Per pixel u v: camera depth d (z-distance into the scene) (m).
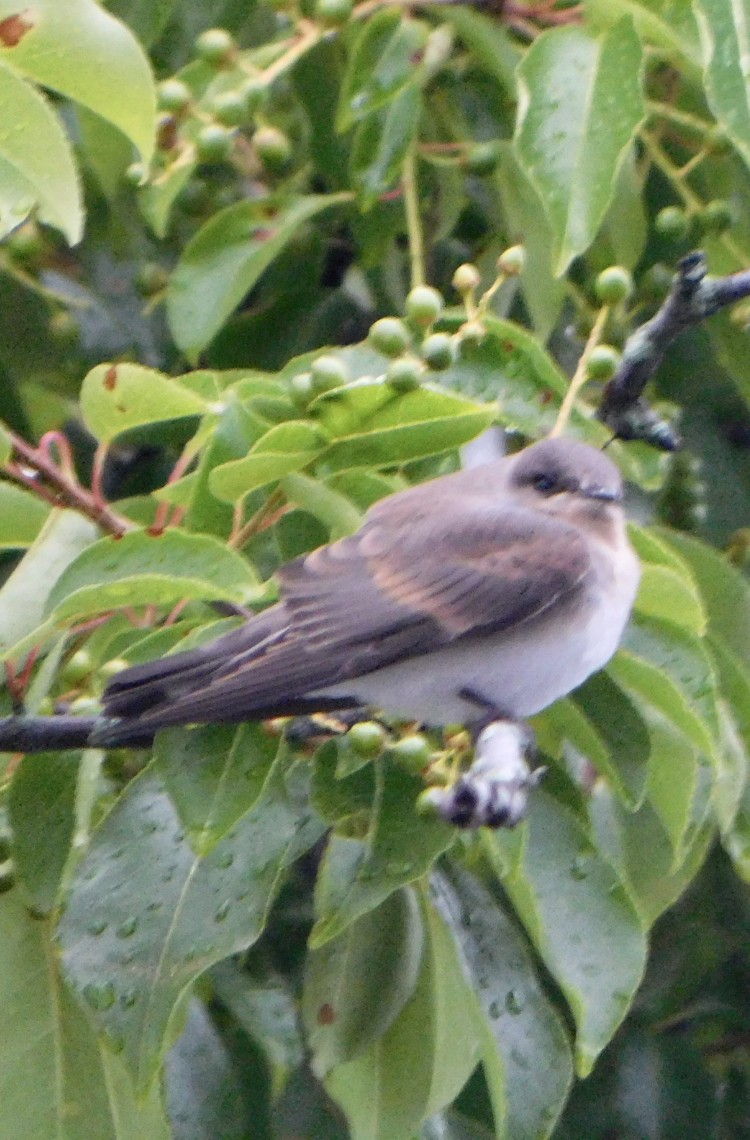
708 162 9.95
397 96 9.26
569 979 7.38
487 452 10.35
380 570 7.85
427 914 7.99
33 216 9.97
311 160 10.46
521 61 8.34
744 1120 11.26
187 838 6.93
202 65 9.46
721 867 11.08
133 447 10.69
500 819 6.38
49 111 6.80
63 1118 7.26
